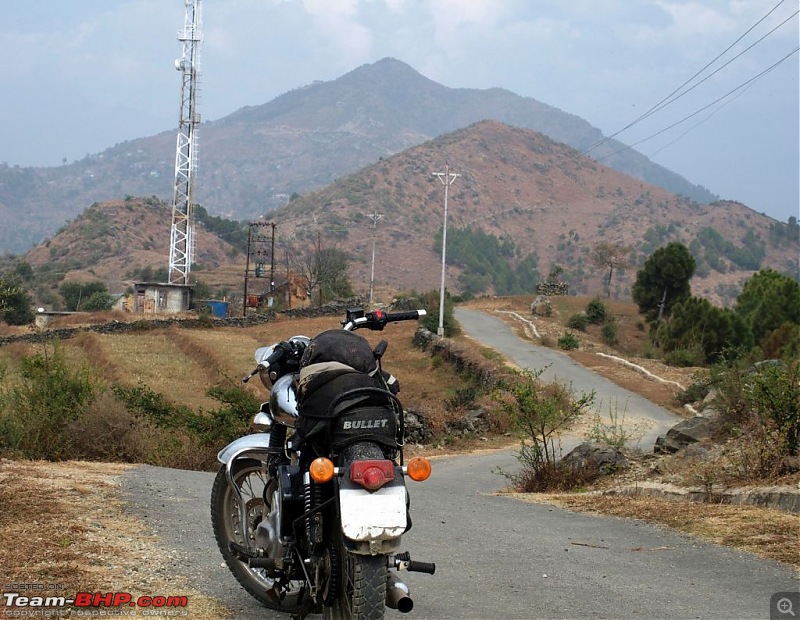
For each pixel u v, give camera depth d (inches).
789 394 458.9
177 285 3597.4
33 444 574.6
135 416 678.5
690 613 251.1
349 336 219.8
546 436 696.4
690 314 2297.0
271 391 228.7
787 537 344.5
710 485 464.1
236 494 241.3
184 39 3686.0
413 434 1270.9
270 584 241.4
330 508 199.9
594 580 290.8
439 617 239.3
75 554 270.1
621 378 1883.6
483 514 452.4
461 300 4109.3
